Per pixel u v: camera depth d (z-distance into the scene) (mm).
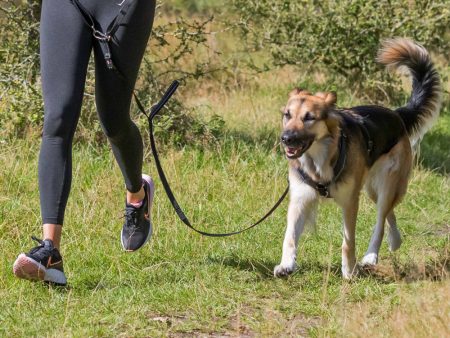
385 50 11227
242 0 19375
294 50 19359
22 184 11172
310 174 8883
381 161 9992
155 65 18234
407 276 8938
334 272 9188
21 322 7207
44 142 7758
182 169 12531
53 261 7746
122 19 7621
